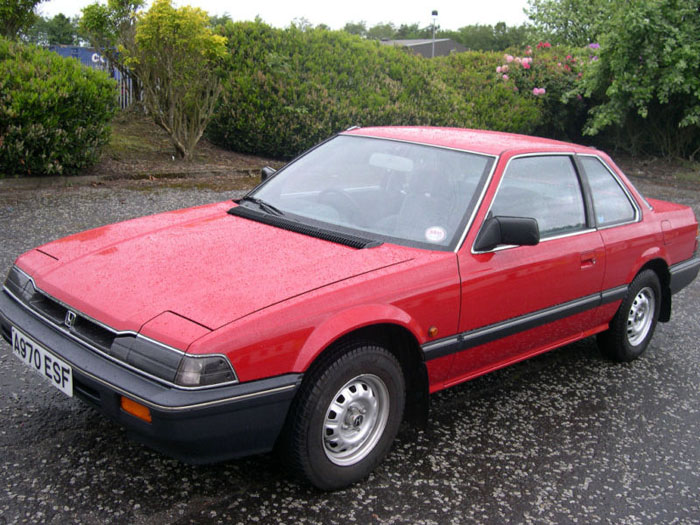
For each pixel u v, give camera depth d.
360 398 3.06
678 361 5.09
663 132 16.98
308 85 12.62
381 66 14.13
